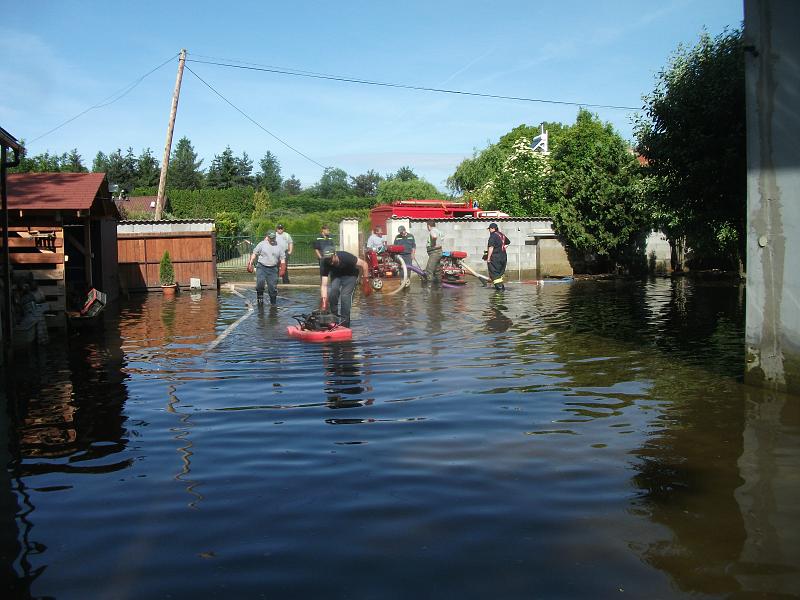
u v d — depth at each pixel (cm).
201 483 405
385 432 503
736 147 1219
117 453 467
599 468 421
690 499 370
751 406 566
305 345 904
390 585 282
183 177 6969
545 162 2616
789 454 443
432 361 778
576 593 274
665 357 792
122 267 2012
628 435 490
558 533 329
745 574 288
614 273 2339
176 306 1523
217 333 1047
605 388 638
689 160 1287
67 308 1190
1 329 804
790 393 605
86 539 332
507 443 474
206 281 2062
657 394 612
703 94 1248
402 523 343
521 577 287
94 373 752
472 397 607
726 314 1189
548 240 2264
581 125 2270
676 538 322
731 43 1249
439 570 294
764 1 607
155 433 513
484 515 352
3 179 872
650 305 1352
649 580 283
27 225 1088
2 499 386
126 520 353
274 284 1483
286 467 430
